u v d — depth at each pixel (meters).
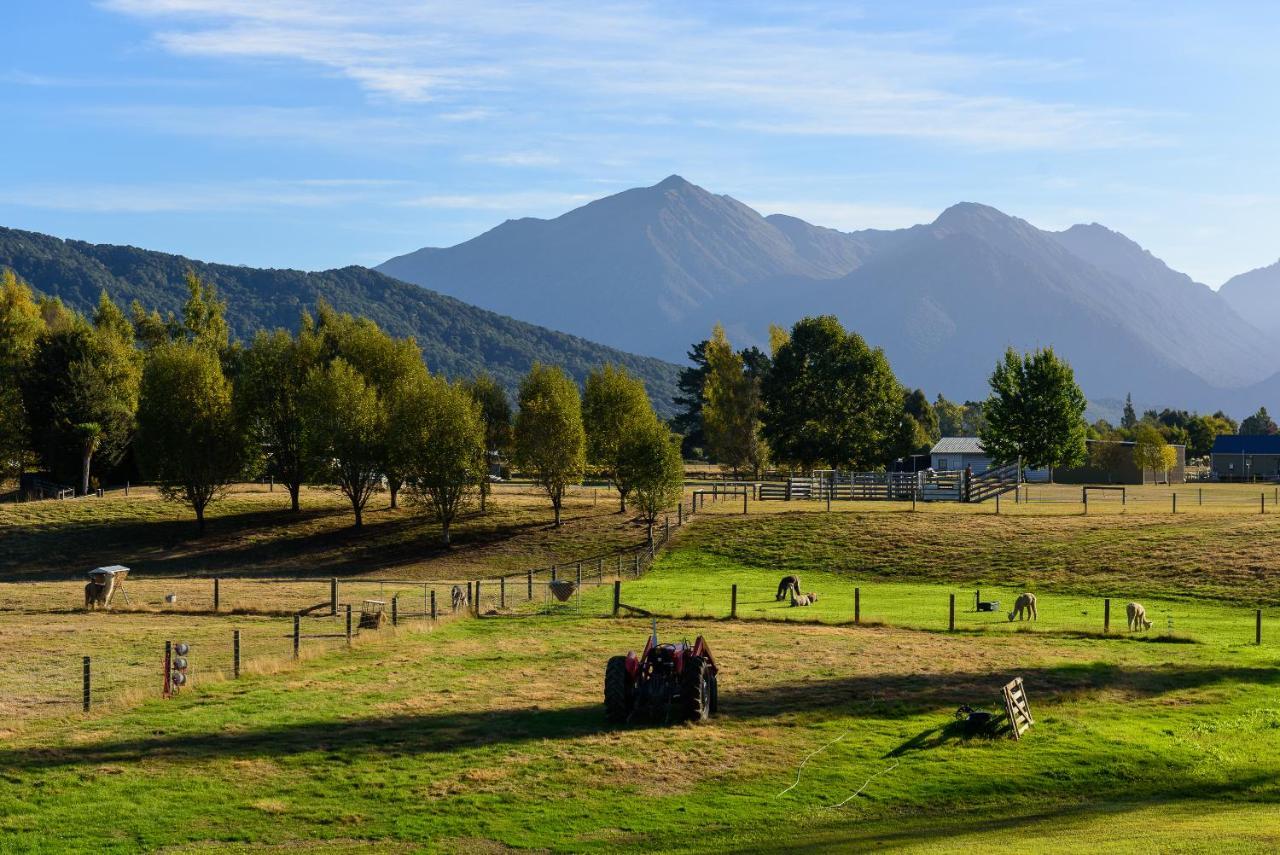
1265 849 15.81
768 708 26.75
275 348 87.81
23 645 36.44
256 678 29.98
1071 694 28.34
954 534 63.97
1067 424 96.50
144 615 44.72
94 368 92.88
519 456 81.81
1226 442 130.00
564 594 47.72
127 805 19.41
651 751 22.98
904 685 29.20
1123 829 17.92
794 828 18.80
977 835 17.83
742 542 66.50
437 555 72.88
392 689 28.48
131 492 94.81
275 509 87.56
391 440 77.00
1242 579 50.28
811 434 107.88
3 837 17.78
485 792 20.39
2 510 83.75
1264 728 25.36
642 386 95.75
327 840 18.02
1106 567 54.88
